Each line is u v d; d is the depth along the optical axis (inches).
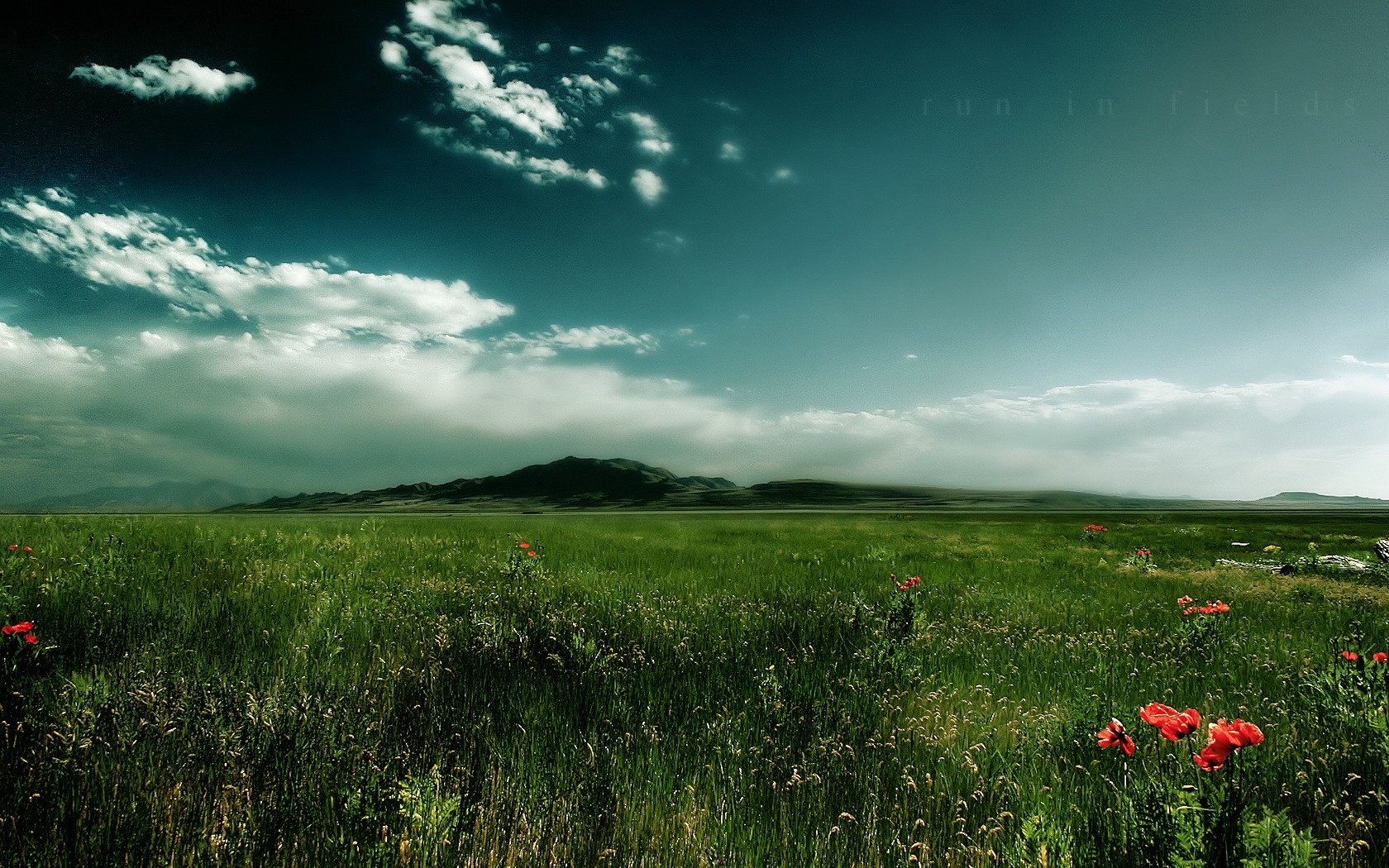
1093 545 1074.1
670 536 1111.0
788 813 141.3
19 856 109.5
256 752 147.9
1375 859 126.6
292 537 672.4
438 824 122.5
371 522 884.0
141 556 436.5
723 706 201.5
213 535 607.8
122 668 201.9
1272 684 244.4
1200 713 209.6
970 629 335.9
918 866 123.5
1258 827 105.9
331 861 114.4
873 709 205.0
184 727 158.9
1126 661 268.2
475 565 509.0
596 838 127.9
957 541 1107.9
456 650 247.8
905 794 149.4
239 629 257.4
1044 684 235.6
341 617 289.6
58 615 257.1
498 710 190.7
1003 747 178.7
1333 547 1053.8
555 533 984.3
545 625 292.8
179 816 126.2
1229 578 593.6
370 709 183.8
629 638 282.7
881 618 312.3
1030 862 117.4
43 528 590.2
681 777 155.9
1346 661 210.7
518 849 121.6
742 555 746.8
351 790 130.3
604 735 177.0
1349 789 152.6
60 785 129.8
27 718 152.8
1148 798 119.1
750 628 311.4
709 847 127.7
